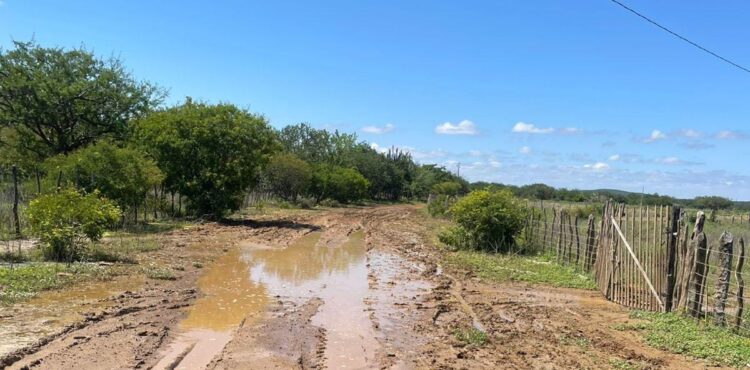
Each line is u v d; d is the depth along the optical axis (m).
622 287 12.67
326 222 33.75
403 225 34.78
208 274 14.41
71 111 32.53
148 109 35.38
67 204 14.29
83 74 33.00
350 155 79.50
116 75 33.72
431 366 7.80
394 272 16.27
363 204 66.00
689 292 10.77
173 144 26.83
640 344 9.17
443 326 10.20
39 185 20.67
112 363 7.23
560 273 16.38
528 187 72.75
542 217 22.78
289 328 9.57
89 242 16.17
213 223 26.59
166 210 28.06
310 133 81.94
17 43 31.80
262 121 29.62
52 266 12.93
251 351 8.16
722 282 10.12
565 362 8.11
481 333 9.54
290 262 17.31
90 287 11.68
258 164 28.92
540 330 10.05
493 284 14.70
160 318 9.74
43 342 7.86
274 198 48.75
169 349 8.10
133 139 28.33
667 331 9.80
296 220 33.50
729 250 10.08
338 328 9.75
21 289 10.74
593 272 15.26
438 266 17.48
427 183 94.12
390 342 8.99
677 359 8.41
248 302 11.48
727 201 58.03
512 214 21.09
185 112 27.86
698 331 9.77
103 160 21.88
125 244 17.39
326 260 18.19
